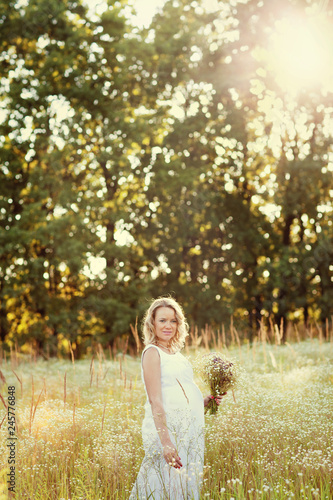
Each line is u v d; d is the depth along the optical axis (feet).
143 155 70.90
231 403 19.15
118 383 26.63
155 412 12.34
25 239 62.80
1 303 64.64
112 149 67.87
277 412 18.13
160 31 72.74
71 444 16.28
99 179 72.79
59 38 69.00
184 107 75.61
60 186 67.05
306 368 27.81
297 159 74.74
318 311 75.72
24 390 27.94
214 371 15.15
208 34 75.72
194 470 12.39
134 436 16.47
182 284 71.87
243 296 73.51
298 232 79.92
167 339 13.42
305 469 12.92
